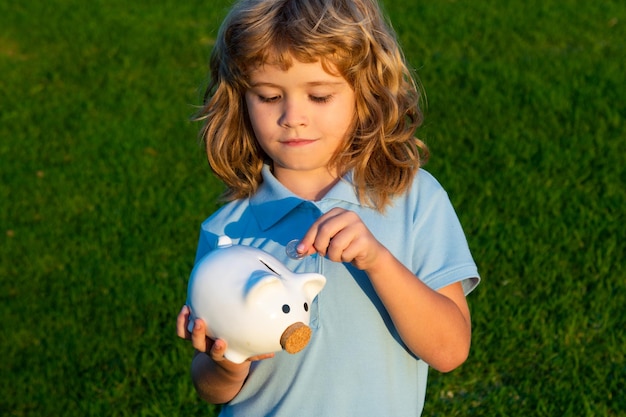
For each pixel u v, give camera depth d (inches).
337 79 85.1
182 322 83.0
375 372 87.4
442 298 86.1
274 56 83.0
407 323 83.4
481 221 212.5
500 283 188.1
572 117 279.1
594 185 232.5
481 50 355.3
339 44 83.2
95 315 189.6
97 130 295.0
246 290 78.8
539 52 350.3
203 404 157.9
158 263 208.4
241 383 89.3
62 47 385.7
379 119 90.0
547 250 199.3
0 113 314.7
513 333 170.9
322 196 92.8
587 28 381.4
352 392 86.8
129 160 269.9
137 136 288.5
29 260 214.2
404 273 82.2
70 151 279.9
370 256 79.2
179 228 224.7
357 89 88.0
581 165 243.6
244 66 85.7
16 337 183.2
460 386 159.5
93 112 312.7
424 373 92.5
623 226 208.4
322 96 85.4
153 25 414.0
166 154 274.8
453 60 339.3
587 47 356.8
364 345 87.6
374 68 89.6
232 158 97.0
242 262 81.9
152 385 163.8
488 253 197.0
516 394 155.8
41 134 295.3
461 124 276.7
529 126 274.1
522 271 192.1
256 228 94.1
